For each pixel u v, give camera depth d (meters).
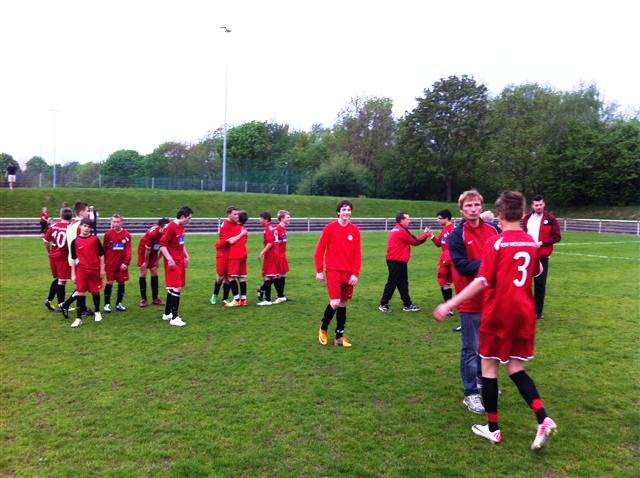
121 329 7.48
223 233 9.12
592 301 9.82
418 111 51.97
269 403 4.72
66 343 6.70
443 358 6.20
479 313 4.59
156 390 5.04
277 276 9.48
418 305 9.52
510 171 44.56
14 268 13.48
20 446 3.87
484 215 6.81
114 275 8.63
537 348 6.62
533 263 3.89
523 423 4.35
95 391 5.00
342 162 51.75
